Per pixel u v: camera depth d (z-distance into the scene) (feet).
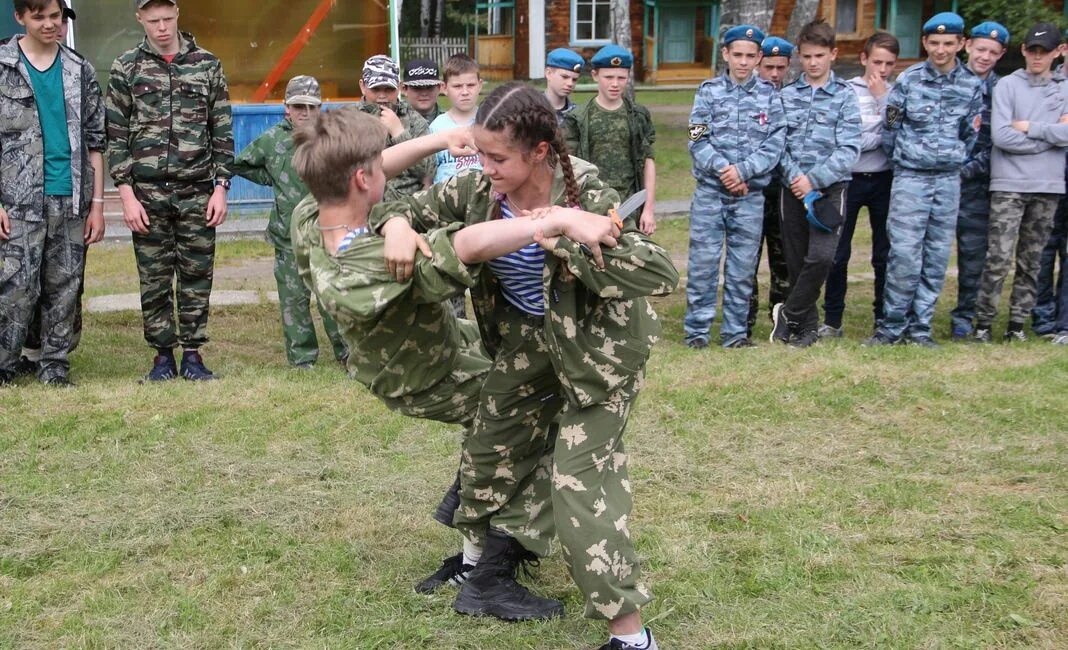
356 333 10.14
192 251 20.34
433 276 9.18
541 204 9.67
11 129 18.86
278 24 37.83
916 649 10.49
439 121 21.11
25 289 19.33
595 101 23.03
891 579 11.96
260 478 15.02
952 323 24.98
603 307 9.57
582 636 10.77
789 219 23.15
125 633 10.77
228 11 37.35
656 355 22.11
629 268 8.93
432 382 10.62
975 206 24.21
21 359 20.85
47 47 19.20
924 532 13.15
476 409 11.04
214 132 20.29
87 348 23.44
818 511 13.87
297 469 15.30
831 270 24.56
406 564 12.38
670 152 56.59
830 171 22.24
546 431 10.87
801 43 22.48
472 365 11.03
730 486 14.78
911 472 15.34
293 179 20.80
